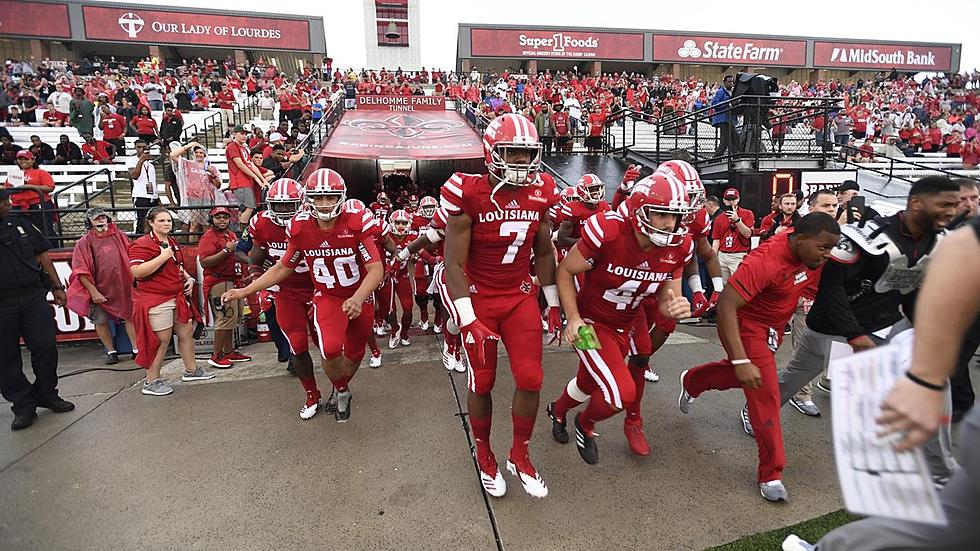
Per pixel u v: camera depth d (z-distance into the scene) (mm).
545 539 2625
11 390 4023
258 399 4527
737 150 10203
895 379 1407
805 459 3340
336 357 3723
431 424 3924
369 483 3152
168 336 4773
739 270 2908
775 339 3232
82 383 5176
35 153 11945
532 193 2777
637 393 3387
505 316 2953
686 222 2896
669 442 3566
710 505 2877
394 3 30859
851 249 3000
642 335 3379
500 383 4684
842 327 3031
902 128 18469
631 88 26312
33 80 19625
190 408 4371
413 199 10734
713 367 3426
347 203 3773
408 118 17219
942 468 2588
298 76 28688
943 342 1262
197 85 21297
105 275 5730
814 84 33812
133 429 3990
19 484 3246
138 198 9508
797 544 2398
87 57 27703
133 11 26734
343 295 3934
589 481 3117
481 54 30906
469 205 2717
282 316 4090
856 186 5438
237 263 5508
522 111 17250
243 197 8977
